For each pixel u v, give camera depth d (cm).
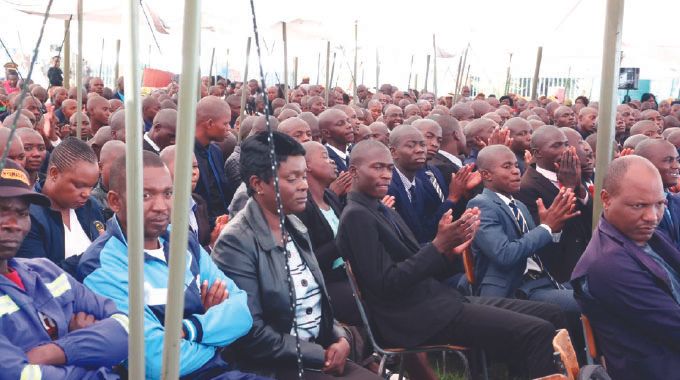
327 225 546
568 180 569
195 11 233
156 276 331
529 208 617
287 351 359
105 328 292
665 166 607
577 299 395
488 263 539
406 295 450
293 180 381
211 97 723
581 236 573
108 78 2412
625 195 380
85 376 283
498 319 445
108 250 331
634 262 375
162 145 727
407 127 679
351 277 453
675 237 585
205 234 573
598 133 437
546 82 2992
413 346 447
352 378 375
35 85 1269
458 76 1630
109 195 340
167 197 339
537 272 558
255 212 379
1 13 1119
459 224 430
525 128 819
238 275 365
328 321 390
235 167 722
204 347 330
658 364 370
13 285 283
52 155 423
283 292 369
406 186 677
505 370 584
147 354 313
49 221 414
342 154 853
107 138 703
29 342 279
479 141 862
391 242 459
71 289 304
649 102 1920
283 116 955
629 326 379
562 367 307
